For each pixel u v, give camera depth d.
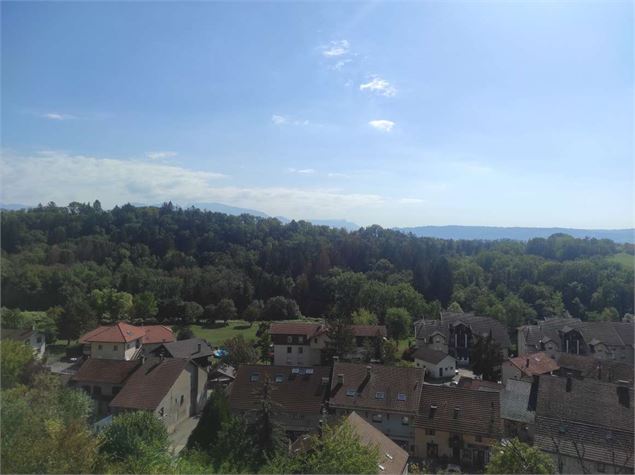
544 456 22.22
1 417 14.20
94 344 53.44
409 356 62.72
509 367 49.72
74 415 17.45
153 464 17.64
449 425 32.25
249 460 24.56
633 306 74.81
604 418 29.77
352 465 17.70
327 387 36.38
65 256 68.00
